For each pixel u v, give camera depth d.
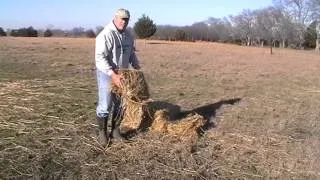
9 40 42.59
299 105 11.88
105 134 7.90
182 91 13.31
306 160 7.65
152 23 68.62
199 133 8.58
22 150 7.49
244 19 83.56
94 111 10.05
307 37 82.44
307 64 29.19
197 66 22.30
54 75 15.89
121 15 7.52
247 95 13.17
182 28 82.69
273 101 12.32
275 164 7.47
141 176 6.78
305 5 81.44
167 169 7.04
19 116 9.38
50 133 8.38
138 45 43.94
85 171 6.86
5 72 16.08
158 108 9.98
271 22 81.12
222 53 36.88
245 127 9.26
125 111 8.39
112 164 7.14
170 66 21.47
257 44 83.62
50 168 6.92
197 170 7.05
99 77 7.68
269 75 19.73
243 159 7.59
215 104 11.43
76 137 8.18
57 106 10.36
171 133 8.30
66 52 28.05
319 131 9.28
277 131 9.12
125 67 7.91
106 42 7.54
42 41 42.66
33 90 12.20
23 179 6.52
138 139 8.06
